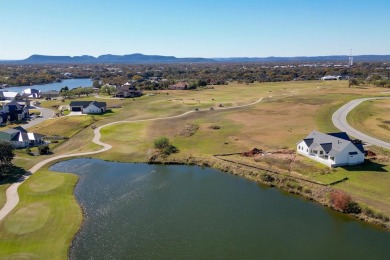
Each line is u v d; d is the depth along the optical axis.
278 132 114.94
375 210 60.81
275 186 75.75
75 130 123.56
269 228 57.97
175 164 90.75
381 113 140.75
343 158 81.88
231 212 63.72
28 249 50.44
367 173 77.50
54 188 72.50
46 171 83.31
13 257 48.31
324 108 153.00
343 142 83.69
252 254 50.66
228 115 144.62
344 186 71.50
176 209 64.81
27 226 56.56
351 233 56.44
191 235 55.56
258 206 66.25
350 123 125.62
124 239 54.12
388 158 86.56
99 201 67.88
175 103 176.88
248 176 80.94
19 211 61.62
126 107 169.12
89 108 154.75
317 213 63.28
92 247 51.78
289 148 96.75
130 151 99.69
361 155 83.00
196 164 90.25
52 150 101.38
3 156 81.50
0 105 170.00
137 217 61.44
